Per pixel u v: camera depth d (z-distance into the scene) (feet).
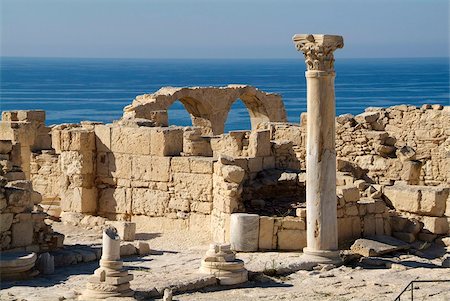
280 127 146.51
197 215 127.03
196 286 96.94
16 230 103.60
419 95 545.44
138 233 126.31
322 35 107.76
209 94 195.83
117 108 456.04
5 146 118.42
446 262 109.19
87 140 133.90
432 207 119.96
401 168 139.13
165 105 184.24
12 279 98.12
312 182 109.19
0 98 542.98
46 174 144.25
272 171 128.06
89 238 117.50
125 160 132.77
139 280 97.25
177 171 128.57
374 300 93.76
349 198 117.70
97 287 90.74
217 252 100.83
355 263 110.93
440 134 155.33
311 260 108.17
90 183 134.41
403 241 118.52
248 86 203.82
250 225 113.19
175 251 114.11
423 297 94.99
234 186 117.91
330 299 94.02
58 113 421.18
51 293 92.53
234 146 134.51
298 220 113.91
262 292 96.68
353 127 143.43
